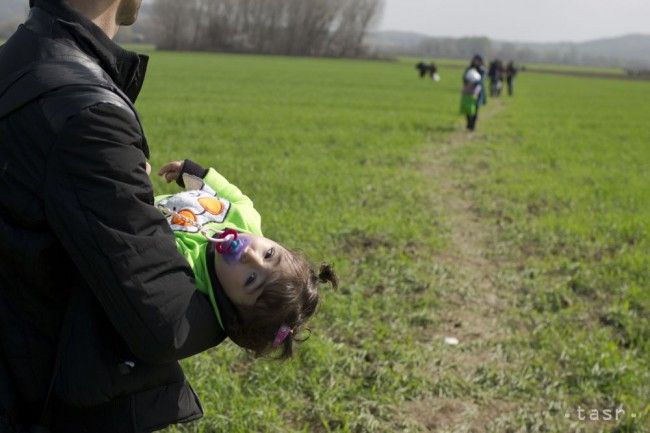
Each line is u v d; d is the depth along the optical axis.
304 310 2.17
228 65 58.84
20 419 2.06
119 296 1.84
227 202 2.40
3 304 1.98
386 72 60.84
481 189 11.56
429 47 199.12
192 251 2.13
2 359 2.01
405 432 4.40
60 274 1.96
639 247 8.52
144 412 2.08
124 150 1.86
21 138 1.84
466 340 5.78
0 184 1.87
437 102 29.27
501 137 18.86
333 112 23.22
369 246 7.88
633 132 22.09
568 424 4.63
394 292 6.57
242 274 2.06
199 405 2.25
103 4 2.04
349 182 11.17
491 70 37.84
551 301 6.69
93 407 2.06
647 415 4.73
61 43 1.92
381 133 17.97
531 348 5.66
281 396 4.67
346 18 107.50
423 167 13.59
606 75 90.00
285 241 7.68
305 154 14.11
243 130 17.61
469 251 8.27
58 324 2.01
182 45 99.56
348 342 5.53
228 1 101.38
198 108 22.77
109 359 1.96
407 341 5.60
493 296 6.80
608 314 6.36
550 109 30.55
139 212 1.86
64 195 1.81
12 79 1.88
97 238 1.81
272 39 105.12
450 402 4.82
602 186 12.20
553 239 8.66
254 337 2.14
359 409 4.59
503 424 4.59
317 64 72.69
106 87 1.89
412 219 9.16
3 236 1.89
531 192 11.38
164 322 1.88
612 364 5.36
